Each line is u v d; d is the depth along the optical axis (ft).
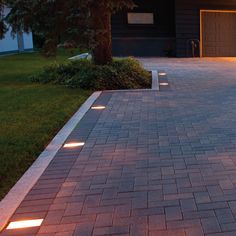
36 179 15.53
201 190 13.80
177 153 17.94
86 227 11.70
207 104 28.60
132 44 71.36
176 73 46.55
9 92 35.01
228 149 18.17
